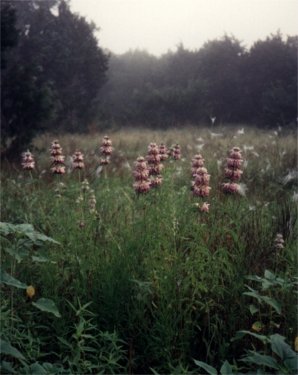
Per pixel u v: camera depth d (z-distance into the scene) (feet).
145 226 13.60
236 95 97.30
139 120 97.04
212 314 12.12
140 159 14.89
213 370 8.11
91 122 82.33
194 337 11.78
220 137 52.85
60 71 82.23
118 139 59.06
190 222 13.80
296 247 13.43
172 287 11.90
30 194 20.47
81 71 86.74
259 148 41.73
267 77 95.66
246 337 11.42
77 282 12.59
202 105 96.22
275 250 13.44
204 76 106.01
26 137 44.42
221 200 16.61
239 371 10.68
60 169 18.20
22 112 45.16
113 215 16.01
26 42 79.25
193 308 11.84
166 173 16.15
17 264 13.34
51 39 82.07
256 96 95.86
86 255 13.58
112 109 120.67
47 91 46.91
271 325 10.95
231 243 13.75
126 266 12.64
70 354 11.29
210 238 13.66
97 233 14.60
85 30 87.76
